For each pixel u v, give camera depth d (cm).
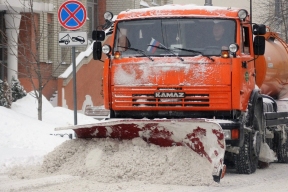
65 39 1577
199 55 1238
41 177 1121
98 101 3028
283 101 1684
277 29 3409
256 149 1334
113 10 3341
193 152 1103
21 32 2616
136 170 1091
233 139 1193
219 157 1075
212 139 1077
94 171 1104
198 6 1302
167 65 1238
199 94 1226
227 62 1217
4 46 2512
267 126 1441
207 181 1076
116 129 1126
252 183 1148
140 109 1252
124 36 1295
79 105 2908
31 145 1542
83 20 1583
